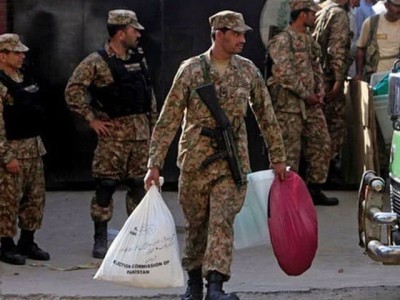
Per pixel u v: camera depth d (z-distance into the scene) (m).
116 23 9.49
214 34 7.30
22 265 9.46
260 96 7.50
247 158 7.38
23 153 9.34
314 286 8.65
